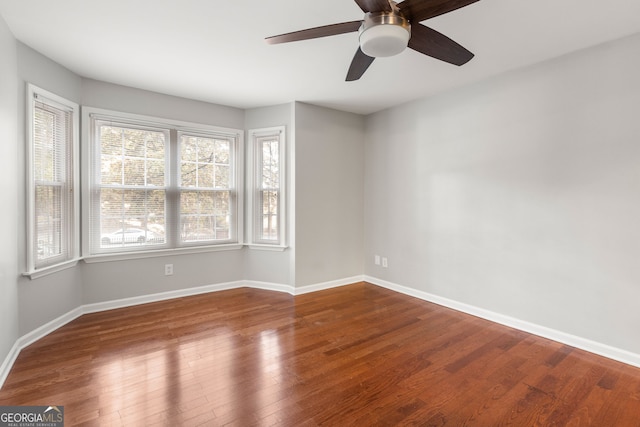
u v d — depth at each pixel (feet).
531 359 7.85
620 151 7.68
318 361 7.71
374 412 5.91
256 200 13.66
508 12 6.67
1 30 6.91
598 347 8.09
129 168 11.21
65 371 7.14
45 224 9.06
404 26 5.34
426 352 8.19
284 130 12.98
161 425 5.51
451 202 11.35
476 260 10.66
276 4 6.46
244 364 7.54
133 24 7.22
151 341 8.68
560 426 5.59
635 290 7.53
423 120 12.25
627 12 6.64
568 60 8.49
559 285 8.77
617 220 7.76
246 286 13.94
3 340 6.98
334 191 13.94
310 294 13.00
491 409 6.01
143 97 11.35
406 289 13.07
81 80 10.21
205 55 8.73
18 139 8.04
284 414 5.83
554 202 8.80
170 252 12.01
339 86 11.04
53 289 9.24
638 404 6.18
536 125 9.12
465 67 9.44
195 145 12.60
